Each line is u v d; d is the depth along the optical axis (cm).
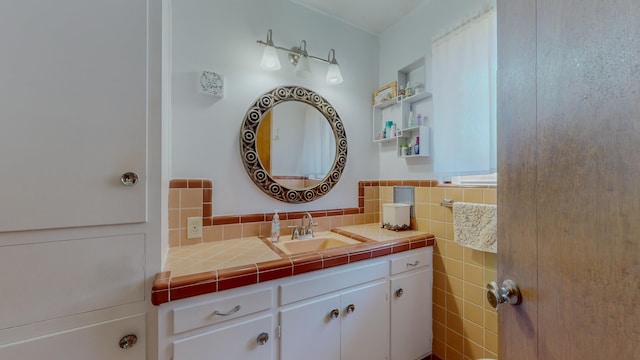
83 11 80
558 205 53
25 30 73
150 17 90
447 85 154
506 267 66
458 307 152
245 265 106
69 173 79
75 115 79
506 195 67
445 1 164
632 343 41
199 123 146
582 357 48
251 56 162
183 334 92
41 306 77
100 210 83
